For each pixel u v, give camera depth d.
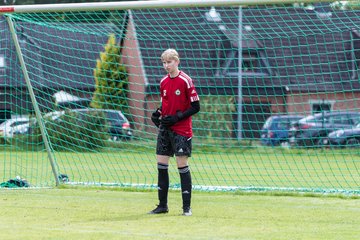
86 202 35.94
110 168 57.94
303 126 85.19
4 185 42.94
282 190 40.84
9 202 35.66
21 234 26.52
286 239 26.19
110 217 31.09
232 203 36.06
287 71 87.19
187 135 31.67
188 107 31.80
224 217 31.41
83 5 40.53
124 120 72.62
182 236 26.45
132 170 56.91
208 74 89.88
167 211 32.66
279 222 30.20
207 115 87.62
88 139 62.31
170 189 41.34
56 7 41.00
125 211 33.00
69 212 32.50
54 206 34.41
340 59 94.62
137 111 81.94
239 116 63.12
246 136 90.50
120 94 74.75
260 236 26.72
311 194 39.34
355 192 40.03
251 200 37.31
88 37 82.31
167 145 32.12
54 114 59.06
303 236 26.84
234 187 42.19
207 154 67.12
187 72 90.56
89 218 30.75
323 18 56.09
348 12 53.72
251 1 38.53
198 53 90.94
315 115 88.75
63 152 60.50
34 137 63.84
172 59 31.41
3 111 62.50
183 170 31.98
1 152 68.31
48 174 52.09
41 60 63.06
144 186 42.44
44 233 26.78
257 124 90.88
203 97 88.31
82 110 61.47
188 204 31.98
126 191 40.94
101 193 39.78
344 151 77.31
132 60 85.88
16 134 63.41
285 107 93.00
